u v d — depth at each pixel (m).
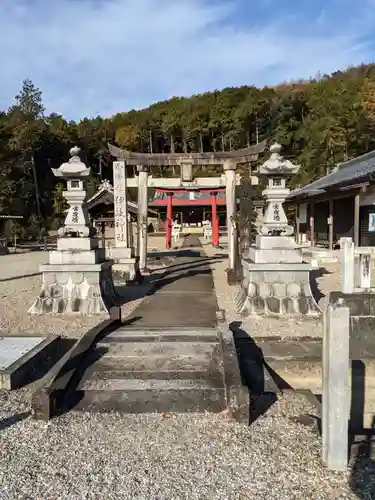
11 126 44.25
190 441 3.94
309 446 3.84
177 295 10.41
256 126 53.12
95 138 56.81
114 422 4.35
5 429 4.16
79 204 8.57
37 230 38.56
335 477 3.32
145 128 60.44
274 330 7.02
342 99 38.19
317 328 7.16
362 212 17.58
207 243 30.42
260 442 3.91
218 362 5.57
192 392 4.94
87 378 5.25
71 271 8.30
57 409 4.58
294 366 5.96
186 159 13.81
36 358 5.77
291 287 8.08
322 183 21.78
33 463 3.55
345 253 6.54
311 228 23.92
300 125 46.22
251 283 8.12
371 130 34.59
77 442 3.92
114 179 13.01
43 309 8.31
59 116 60.38
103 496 3.10
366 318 6.37
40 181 48.62
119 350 5.95
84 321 7.71
